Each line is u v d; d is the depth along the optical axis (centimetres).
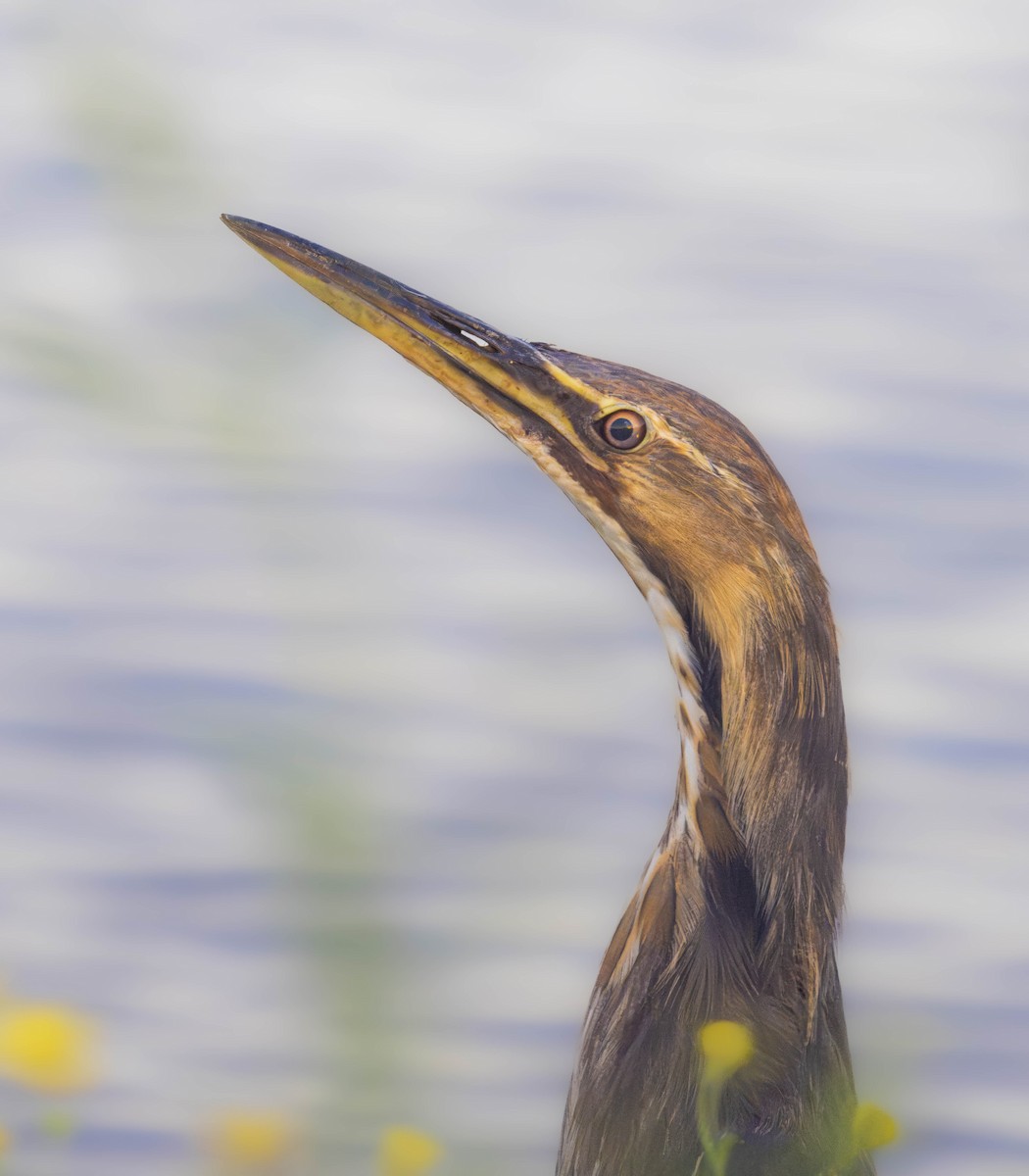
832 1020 966
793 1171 920
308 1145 786
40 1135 1067
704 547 973
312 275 1102
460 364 1060
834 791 959
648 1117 948
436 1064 801
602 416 1006
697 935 953
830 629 966
